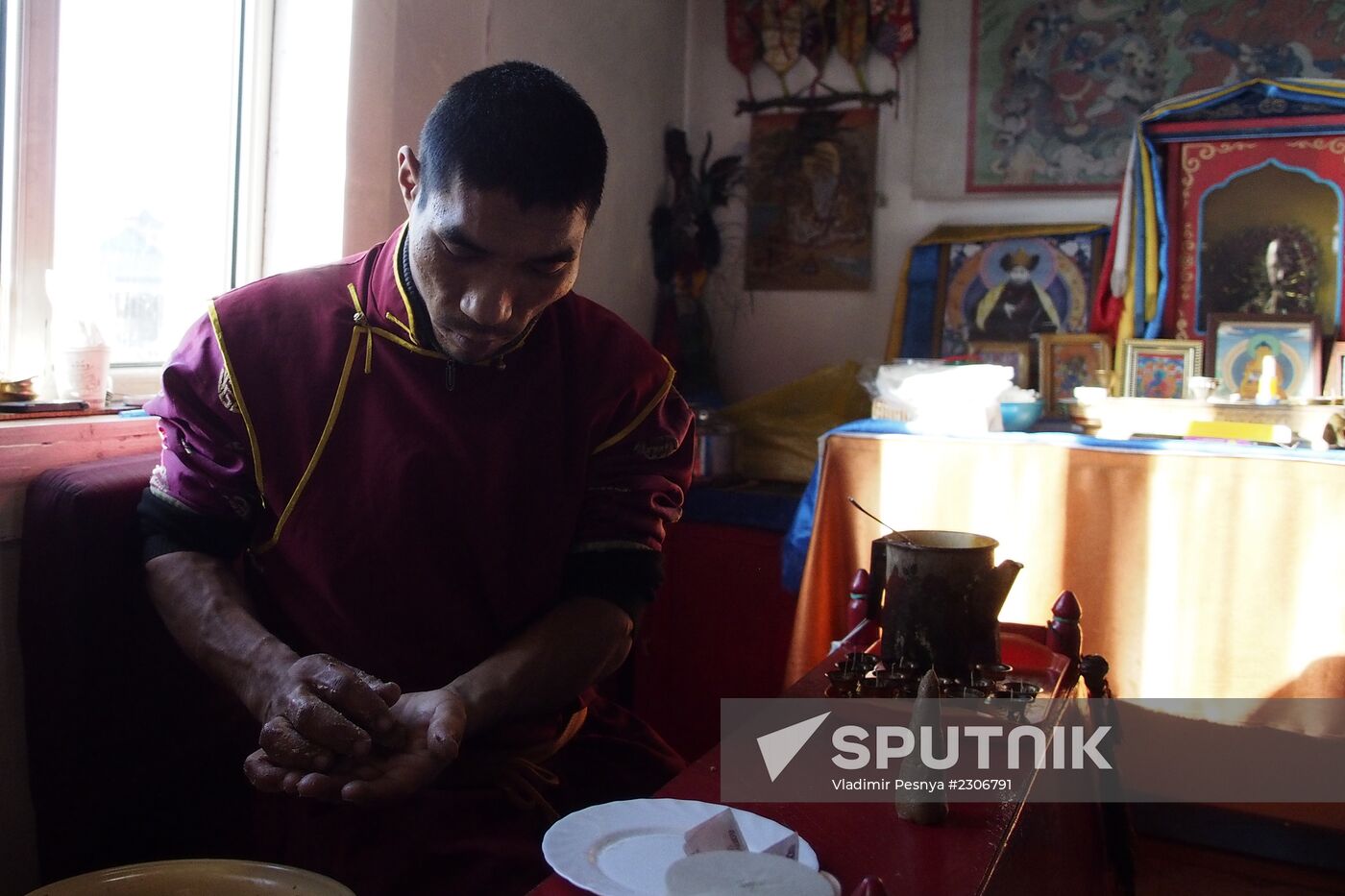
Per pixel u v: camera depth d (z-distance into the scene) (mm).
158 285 1913
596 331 1383
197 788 1415
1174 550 2281
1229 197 2848
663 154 3494
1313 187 2775
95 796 1314
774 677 2857
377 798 1026
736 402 3604
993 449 2402
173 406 1260
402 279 1249
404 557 1253
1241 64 3020
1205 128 2846
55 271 1639
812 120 3482
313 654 1170
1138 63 3127
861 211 3447
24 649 1330
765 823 960
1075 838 1506
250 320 1261
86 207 1771
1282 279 2791
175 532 1271
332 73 1986
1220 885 2309
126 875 993
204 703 1422
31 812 1427
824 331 3512
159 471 1306
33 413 1506
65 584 1292
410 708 1128
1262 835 2404
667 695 2967
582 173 1063
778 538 2840
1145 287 2863
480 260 1080
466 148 1032
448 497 1257
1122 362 2838
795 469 3133
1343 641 2164
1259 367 2699
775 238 3537
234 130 2004
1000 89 3268
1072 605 1685
